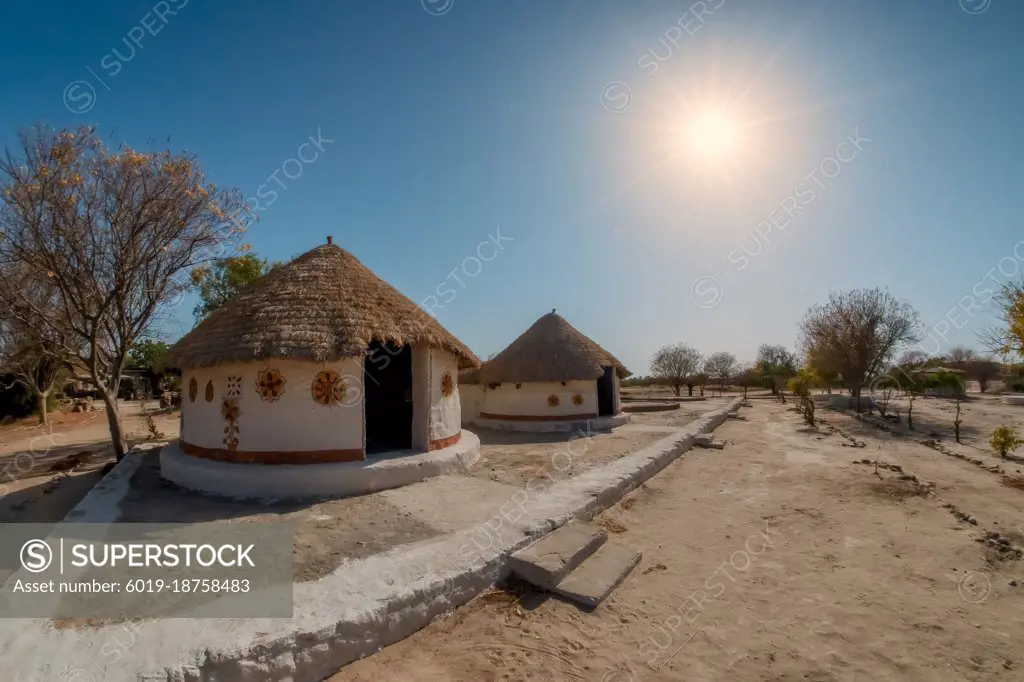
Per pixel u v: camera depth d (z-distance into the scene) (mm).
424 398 10992
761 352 57656
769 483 11102
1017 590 6023
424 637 5090
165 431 21750
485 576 5957
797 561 6977
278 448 9359
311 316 9891
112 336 14383
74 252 12586
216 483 9047
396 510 8055
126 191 13398
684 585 6328
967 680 4484
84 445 18703
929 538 7625
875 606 5750
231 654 4059
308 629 4445
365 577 5535
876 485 10609
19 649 4129
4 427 25391
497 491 9203
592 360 18438
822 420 22859
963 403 31219
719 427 20953
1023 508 8977
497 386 18906
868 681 4500
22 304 12664
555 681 4512
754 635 5246
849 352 27922
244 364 9562
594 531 7324
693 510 9289
